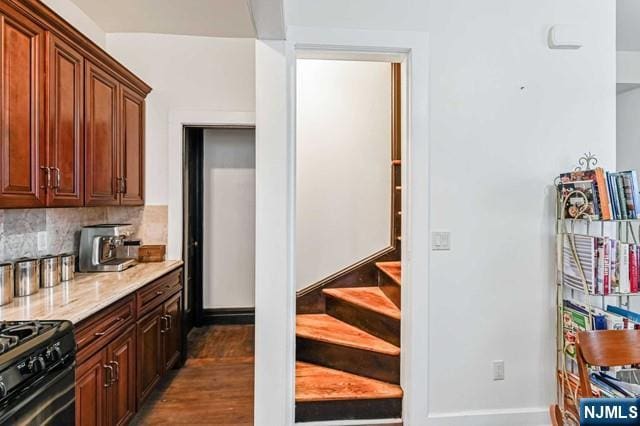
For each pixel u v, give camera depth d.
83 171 2.52
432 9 2.53
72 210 2.98
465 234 2.56
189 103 3.64
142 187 3.52
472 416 2.55
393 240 3.57
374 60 2.70
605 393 1.94
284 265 2.40
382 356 2.71
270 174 2.39
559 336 2.53
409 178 2.55
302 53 2.56
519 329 2.60
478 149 2.57
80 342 1.87
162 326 3.03
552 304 2.63
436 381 2.54
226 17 3.26
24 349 1.33
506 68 2.59
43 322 1.61
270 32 2.27
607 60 2.66
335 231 3.56
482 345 2.57
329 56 2.61
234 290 4.87
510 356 2.60
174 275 3.36
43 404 1.40
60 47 2.26
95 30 3.38
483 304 2.58
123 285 2.45
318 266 3.55
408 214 2.57
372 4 2.48
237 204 4.86
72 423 1.59
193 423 2.64
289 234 2.46
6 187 1.84
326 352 2.90
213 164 4.83
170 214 3.60
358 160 3.58
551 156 2.63
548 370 2.61
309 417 2.52
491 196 2.58
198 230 4.77
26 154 1.99
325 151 3.56
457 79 2.55
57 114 2.23
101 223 3.44
